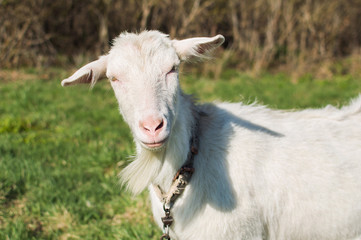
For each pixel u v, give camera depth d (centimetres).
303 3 1299
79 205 386
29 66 1220
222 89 940
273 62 1373
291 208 245
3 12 1139
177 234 251
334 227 245
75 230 354
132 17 1280
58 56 1305
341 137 257
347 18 1417
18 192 404
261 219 245
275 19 1297
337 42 1460
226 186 239
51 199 391
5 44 1158
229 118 261
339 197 242
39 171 435
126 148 510
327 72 1228
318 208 243
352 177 244
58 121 650
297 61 1309
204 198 241
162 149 232
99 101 792
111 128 616
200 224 240
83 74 233
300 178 244
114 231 347
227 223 236
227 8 1361
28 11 1171
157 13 1268
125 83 222
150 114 204
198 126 251
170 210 245
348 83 1059
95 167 468
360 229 248
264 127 261
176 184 236
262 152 247
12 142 535
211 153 246
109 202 396
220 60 1243
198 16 1263
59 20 1336
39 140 554
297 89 949
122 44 232
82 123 638
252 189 240
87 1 1312
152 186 252
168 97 220
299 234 249
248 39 1384
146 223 360
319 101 793
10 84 925
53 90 865
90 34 1390
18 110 703
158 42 231
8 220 359
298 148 250
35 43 1216
